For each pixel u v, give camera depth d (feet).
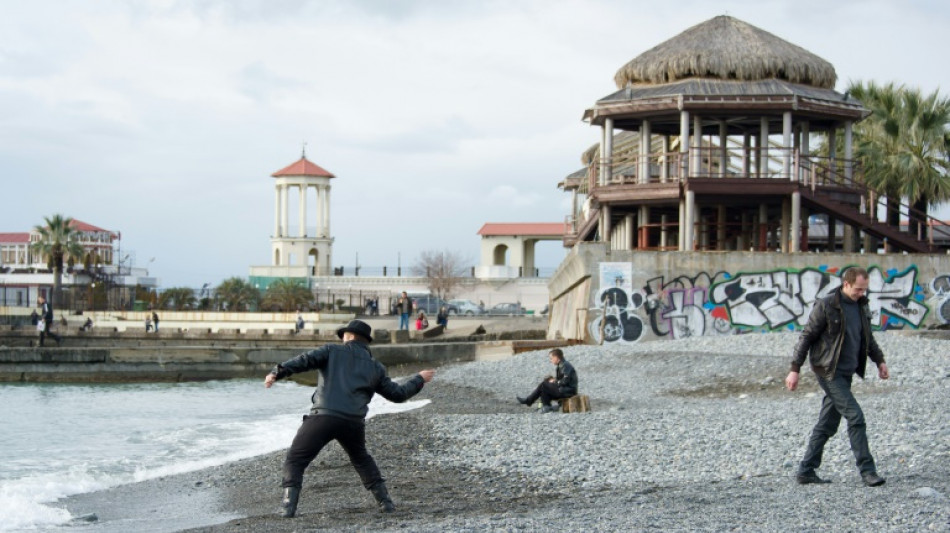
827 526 30.25
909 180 162.40
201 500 47.06
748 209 165.99
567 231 201.98
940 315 130.72
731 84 142.92
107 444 78.28
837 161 160.45
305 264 443.73
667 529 30.96
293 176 447.42
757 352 108.06
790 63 145.07
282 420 94.43
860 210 144.87
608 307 131.54
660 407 77.61
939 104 167.84
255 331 238.68
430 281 389.60
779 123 156.25
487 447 56.03
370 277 398.01
